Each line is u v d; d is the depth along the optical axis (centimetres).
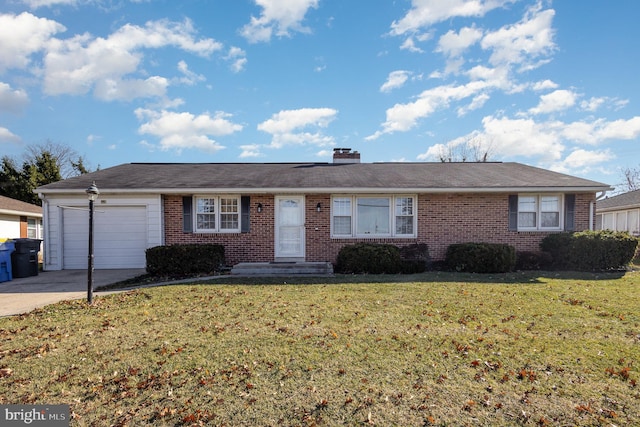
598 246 1025
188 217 1155
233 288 800
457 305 633
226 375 367
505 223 1170
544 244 1138
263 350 431
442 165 1503
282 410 305
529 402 315
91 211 691
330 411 303
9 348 446
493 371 374
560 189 1130
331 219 1167
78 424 287
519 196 1178
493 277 922
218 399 322
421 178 1227
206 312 603
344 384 348
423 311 596
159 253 1006
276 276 969
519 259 1115
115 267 1166
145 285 867
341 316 569
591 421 288
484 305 633
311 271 1030
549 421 287
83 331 510
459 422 287
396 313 585
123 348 441
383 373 370
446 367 383
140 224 1167
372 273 1029
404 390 336
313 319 554
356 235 1170
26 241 1020
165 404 316
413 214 1175
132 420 292
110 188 1109
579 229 1174
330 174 1295
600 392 330
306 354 418
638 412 299
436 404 312
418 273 1016
